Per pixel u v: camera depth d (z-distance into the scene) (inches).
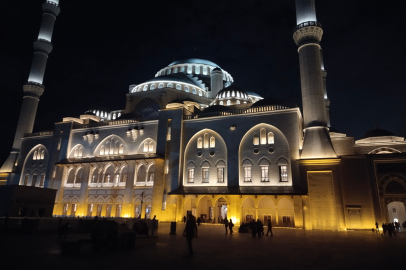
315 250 636.7
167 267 413.7
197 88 2546.8
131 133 2014.0
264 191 1517.0
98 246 541.0
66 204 2038.6
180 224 1503.4
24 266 402.6
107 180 1999.3
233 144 1700.3
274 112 1652.3
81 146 2145.7
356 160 1477.6
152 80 2501.2
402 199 1346.0
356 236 1029.2
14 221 893.8
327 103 2212.1
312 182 1446.9
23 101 2488.9
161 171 1787.6
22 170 2321.6
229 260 485.7
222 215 1804.9
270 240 837.2
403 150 1663.4
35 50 2556.6
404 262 498.3
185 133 1855.3
